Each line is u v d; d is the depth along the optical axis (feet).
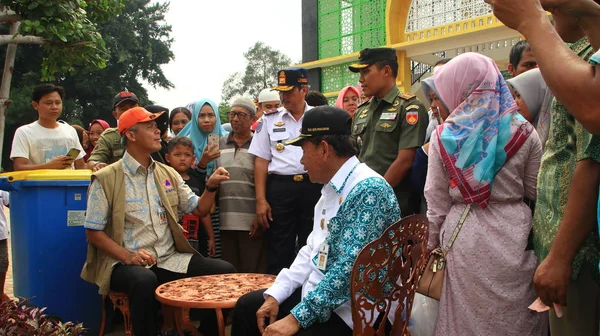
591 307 6.47
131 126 11.84
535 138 8.14
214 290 10.18
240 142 15.70
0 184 12.86
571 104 5.10
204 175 15.44
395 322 7.52
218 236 15.81
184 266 11.98
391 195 7.96
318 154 8.27
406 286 7.52
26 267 12.85
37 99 16.07
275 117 14.88
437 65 14.44
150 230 11.98
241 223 15.08
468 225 7.95
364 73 12.70
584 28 5.97
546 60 5.27
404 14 33.45
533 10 5.52
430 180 8.43
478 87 8.14
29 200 12.71
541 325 7.93
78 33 18.02
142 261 11.25
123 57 75.41
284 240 14.61
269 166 14.83
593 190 5.74
